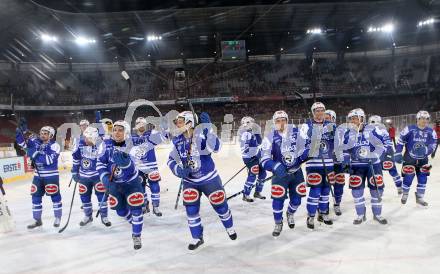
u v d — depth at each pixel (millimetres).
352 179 5129
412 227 4859
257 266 3803
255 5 26906
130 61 36125
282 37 33906
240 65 36938
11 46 29141
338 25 31484
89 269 3934
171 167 4398
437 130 15820
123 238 5004
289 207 5023
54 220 6199
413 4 27453
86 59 34969
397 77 36031
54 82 33719
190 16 28125
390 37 34406
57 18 25844
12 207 7590
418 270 3545
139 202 4496
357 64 37062
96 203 7566
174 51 35688
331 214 5715
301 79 36094
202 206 6727
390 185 7961
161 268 3871
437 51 34688
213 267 3832
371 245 4254
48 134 5680
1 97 27688
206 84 35750
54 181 5699
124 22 28109
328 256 3988
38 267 4062
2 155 14805
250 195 7605
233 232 4578
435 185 7742
